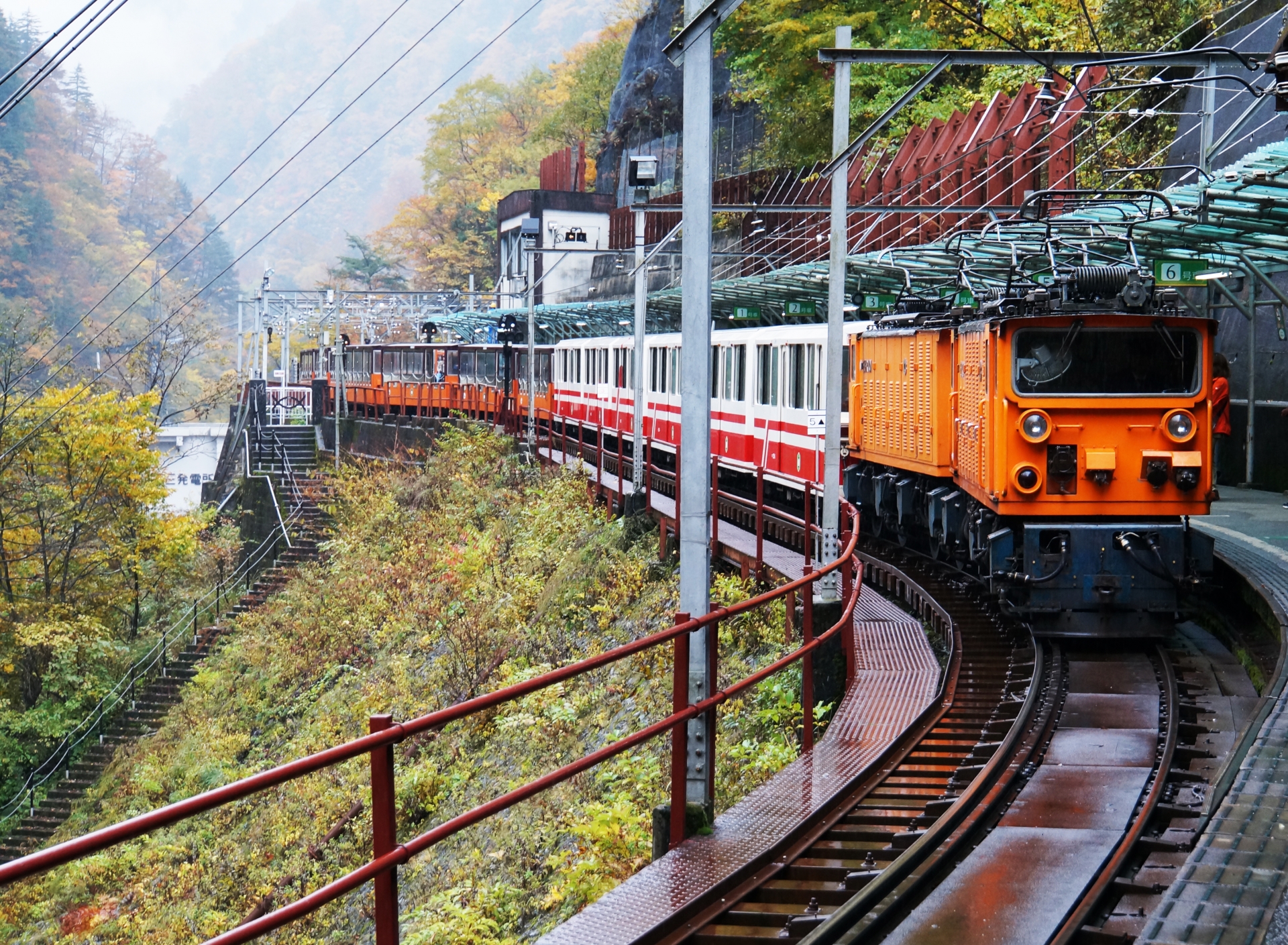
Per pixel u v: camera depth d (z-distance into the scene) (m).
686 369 7.86
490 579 25.05
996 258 19.48
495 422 42.28
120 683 36.00
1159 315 12.34
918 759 9.16
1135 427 12.35
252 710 27.89
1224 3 28.56
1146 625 12.23
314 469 50.38
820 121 40.06
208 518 45.19
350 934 14.73
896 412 18.17
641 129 66.88
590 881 10.36
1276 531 16.41
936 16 36.34
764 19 41.34
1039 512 12.38
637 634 17.31
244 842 19.30
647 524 21.61
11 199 115.62
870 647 12.79
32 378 69.56
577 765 5.90
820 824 7.84
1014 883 6.24
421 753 18.66
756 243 41.06
